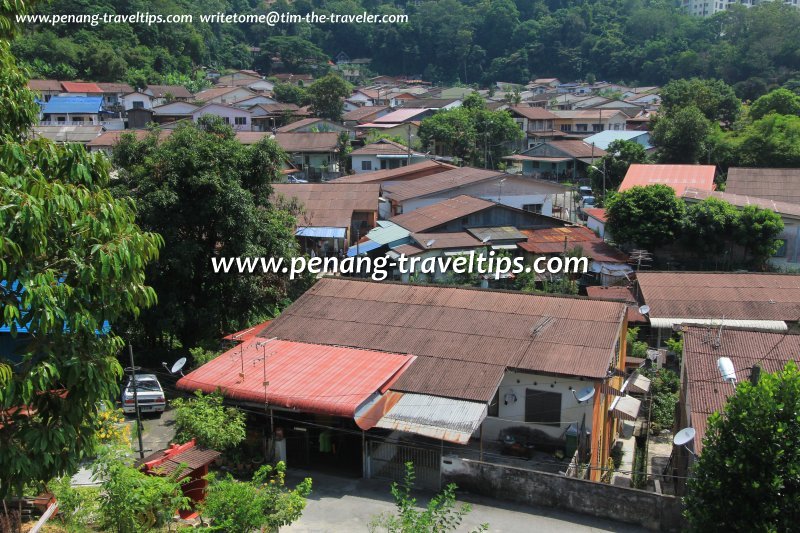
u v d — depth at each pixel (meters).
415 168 51.12
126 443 14.69
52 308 7.98
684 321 26.05
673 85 73.56
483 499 14.21
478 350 16.84
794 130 57.50
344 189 42.50
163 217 21.42
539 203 44.38
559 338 16.95
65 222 8.27
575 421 15.92
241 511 10.11
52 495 12.02
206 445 13.98
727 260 34.56
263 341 18.23
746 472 9.88
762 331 17.19
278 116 82.38
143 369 21.69
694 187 41.59
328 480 15.20
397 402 15.27
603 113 82.69
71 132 64.44
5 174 7.91
